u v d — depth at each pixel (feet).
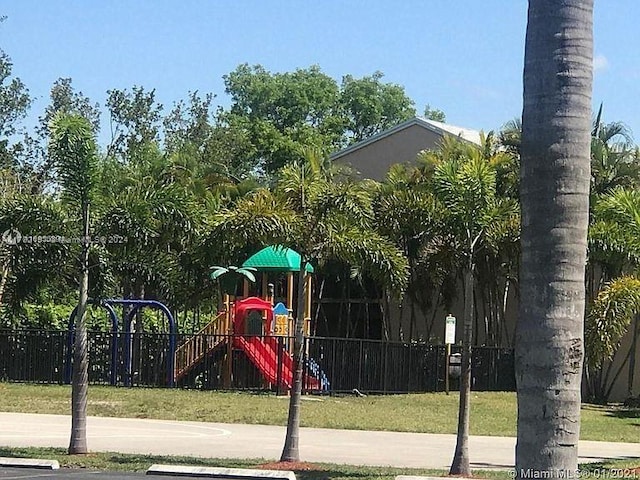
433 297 127.95
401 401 99.30
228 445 65.10
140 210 58.70
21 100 173.27
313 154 63.67
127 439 67.41
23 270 59.41
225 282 114.32
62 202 59.47
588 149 23.18
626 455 66.23
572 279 22.77
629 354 118.73
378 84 256.93
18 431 70.54
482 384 115.24
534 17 23.35
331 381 106.32
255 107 247.29
